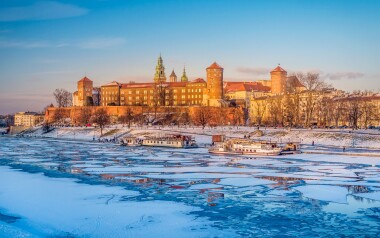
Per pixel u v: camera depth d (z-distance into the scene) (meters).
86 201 79.62
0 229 63.06
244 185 94.19
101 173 113.12
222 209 73.94
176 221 67.12
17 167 126.56
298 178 102.75
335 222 66.62
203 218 68.75
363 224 65.62
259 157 152.50
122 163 135.88
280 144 185.12
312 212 71.94
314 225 65.25
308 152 162.38
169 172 114.06
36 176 108.38
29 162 139.50
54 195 84.62
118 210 73.31
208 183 96.88
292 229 63.56
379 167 120.62
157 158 151.50
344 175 106.75
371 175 106.50
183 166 127.19
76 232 62.00
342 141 183.25
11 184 96.50
